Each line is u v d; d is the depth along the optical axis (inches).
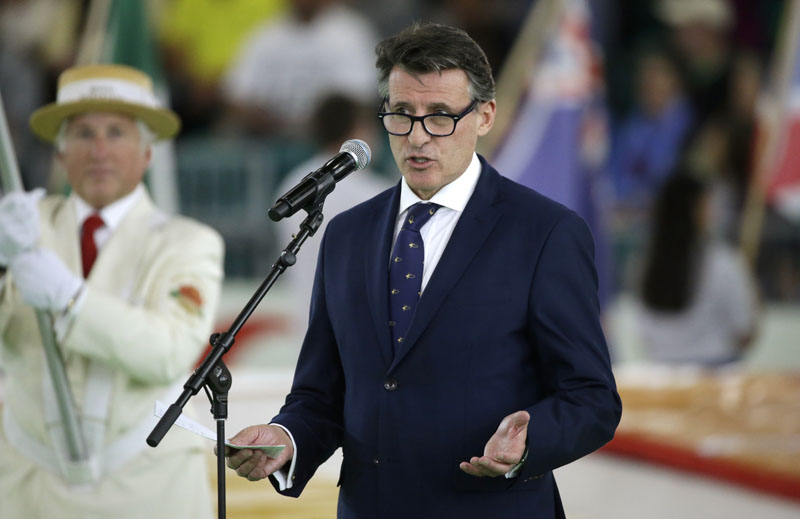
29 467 410.3
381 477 313.1
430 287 315.0
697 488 717.9
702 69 1401.3
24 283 386.6
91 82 436.8
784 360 1289.4
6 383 423.8
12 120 1245.1
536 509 313.6
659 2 1414.9
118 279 421.4
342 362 332.5
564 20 944.9
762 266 1339.8
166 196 602.2
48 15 1251.2
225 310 1226.6
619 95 1409.9
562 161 939.3
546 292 309.3
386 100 321.7
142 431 413.1
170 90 1328.7
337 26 1332.4
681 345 968.9
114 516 404.8
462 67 312.8
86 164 430.0
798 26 1192.8
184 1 1322.6
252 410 891.4
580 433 294.0
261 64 1333.7
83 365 411.5
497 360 310.2
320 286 347.3
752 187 1350.9
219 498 297.0
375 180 874.1
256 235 1336.1
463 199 326.3
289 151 1344.7
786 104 1222.3
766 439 768.9
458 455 307.4
